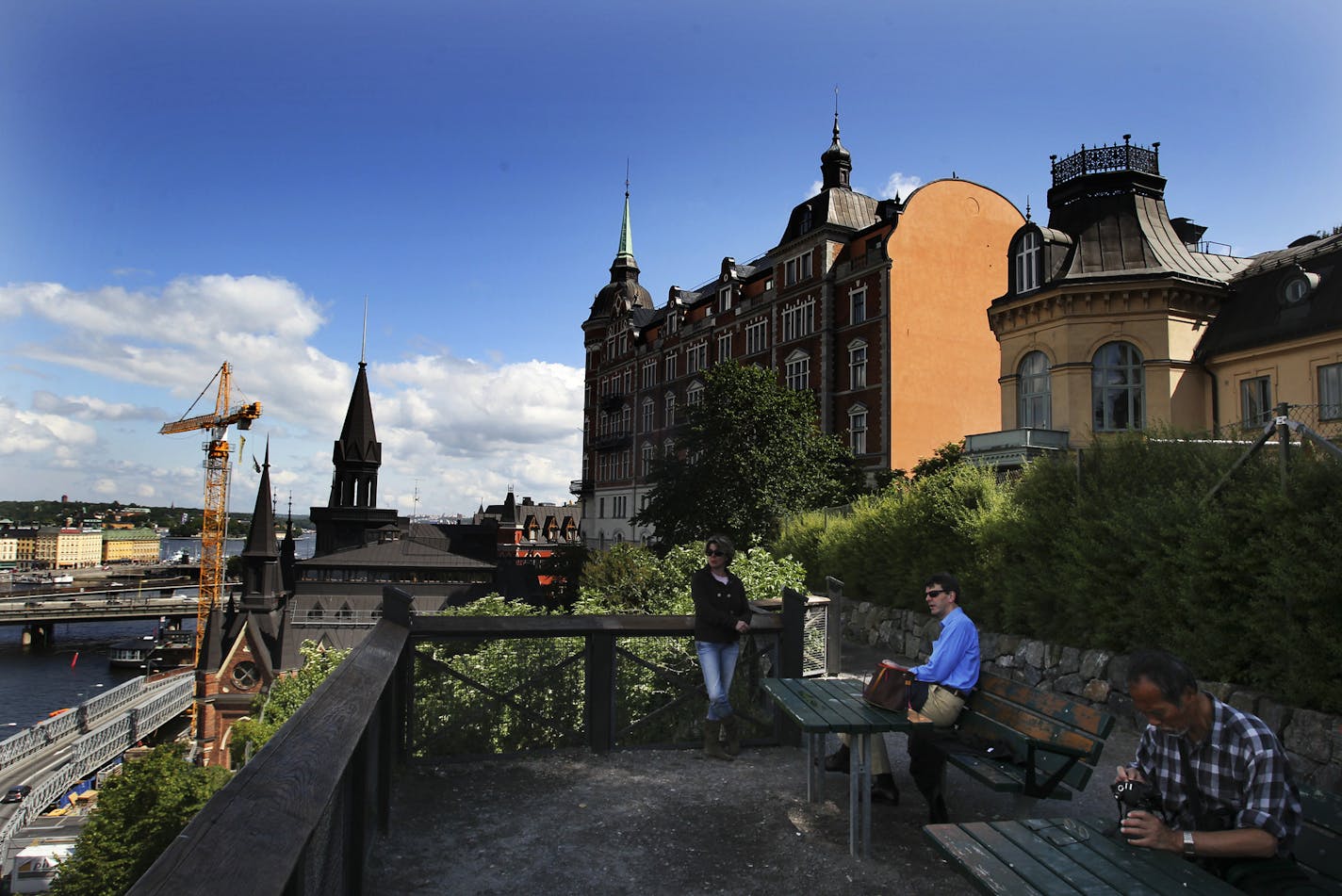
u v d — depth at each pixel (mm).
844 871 4234
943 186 42094
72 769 66375
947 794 5539
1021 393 25609
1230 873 2832
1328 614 6047
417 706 6000
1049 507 9828
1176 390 23062
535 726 6332
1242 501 7039
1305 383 20625
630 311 74312
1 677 113562
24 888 46906
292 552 88750
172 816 34844
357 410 89000
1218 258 26062
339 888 3094
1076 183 25703
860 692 5312
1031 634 10219
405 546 75625
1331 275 20609
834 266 44969
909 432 40281
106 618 145750
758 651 6840
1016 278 26688
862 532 15422
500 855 4398
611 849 4492
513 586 72562
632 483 70625
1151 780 3186
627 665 6660
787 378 47938
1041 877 2580
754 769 5961
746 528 31109
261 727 48375
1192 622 7285
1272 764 2857
